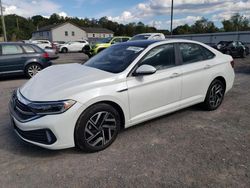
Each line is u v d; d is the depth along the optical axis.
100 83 3.14
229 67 4.95
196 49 4.45
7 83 8.27
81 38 64.88
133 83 3.40
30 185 2.54
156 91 3.67
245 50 18.86
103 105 3.14
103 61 3.92
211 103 4.73
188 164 2.91
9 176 2.70
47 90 3.01
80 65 4.11
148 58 3.66
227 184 2.54
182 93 4.09
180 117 4.46
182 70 4.02
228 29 82.94
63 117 2.84
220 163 2.93
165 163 2.93
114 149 3.29
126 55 3.76
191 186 2.51
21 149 3.30
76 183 2.57
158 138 3.62
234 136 3.68
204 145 3.39
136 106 3.50
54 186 2.53
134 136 3.68
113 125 3.32
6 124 4.20
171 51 4.01
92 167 2.86
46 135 2.86
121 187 2.51
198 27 84.94
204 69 4.38
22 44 8.95
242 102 5.43
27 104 2.89
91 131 3.12
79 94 2.95
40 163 2.96
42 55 9.24
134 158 3.05
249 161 2.97
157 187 2.50
